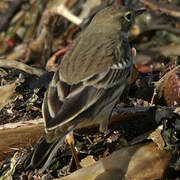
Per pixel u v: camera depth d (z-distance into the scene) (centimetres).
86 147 1128
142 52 1669
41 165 933
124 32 1165
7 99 1186
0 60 1273
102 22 1147
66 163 1116
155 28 1789
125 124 1135
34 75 1251
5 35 1923
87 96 991
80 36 1134
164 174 1058
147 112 1126
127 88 1216
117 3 1816
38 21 1909
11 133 1111
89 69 1023
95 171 1055
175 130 1109
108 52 1067
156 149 1075
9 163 1124
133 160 1061
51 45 1716
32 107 1177
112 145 1118
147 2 1736
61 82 995
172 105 1214
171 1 1836
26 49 1800
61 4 1792
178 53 1582
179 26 1795
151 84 1270
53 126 929
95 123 1073
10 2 2012
